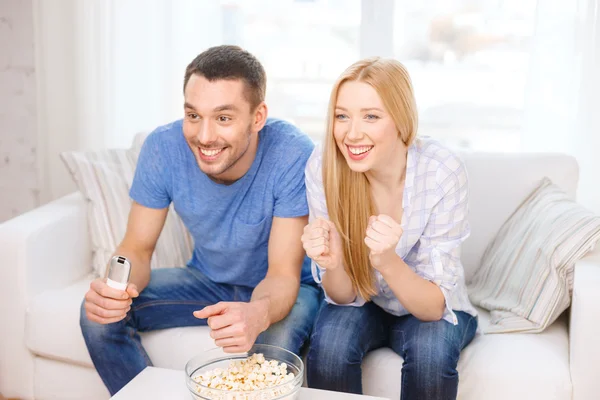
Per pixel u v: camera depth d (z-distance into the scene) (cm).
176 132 188
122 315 157
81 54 278
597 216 182
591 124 240
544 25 241
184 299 193
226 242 188
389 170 168
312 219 179
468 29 266
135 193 189
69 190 296
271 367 135
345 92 157
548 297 180
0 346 203
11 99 299
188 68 169
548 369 164
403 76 159
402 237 172
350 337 167
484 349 172
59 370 201
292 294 174
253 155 181
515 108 268
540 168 215
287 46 285
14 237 197
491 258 209
